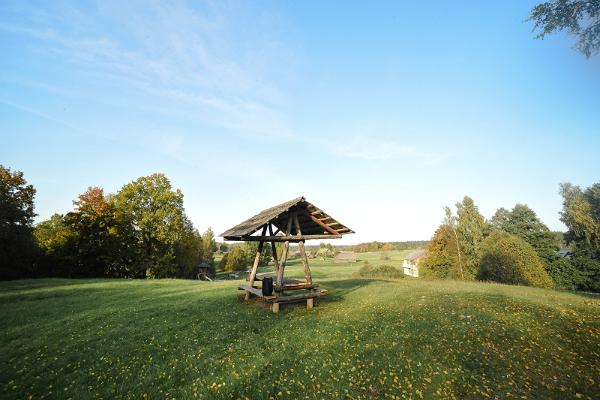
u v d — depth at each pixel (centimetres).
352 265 8525
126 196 4025
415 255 6900
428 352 754
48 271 3659
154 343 905
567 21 1211
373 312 1170
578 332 834
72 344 922
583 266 4466
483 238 4131
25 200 3425
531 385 594
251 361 739
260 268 6825
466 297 1402
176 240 4306
